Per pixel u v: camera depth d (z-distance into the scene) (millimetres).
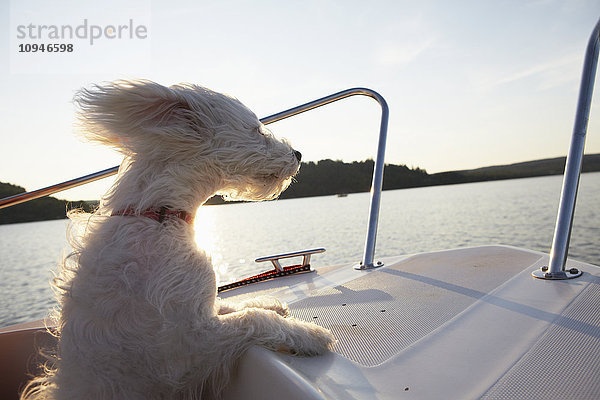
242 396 921
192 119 1247
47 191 1725
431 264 1853
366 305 1385
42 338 1267
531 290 1295
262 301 1321
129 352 912
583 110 1340
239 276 6340
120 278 941
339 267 2100
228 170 1306
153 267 972
